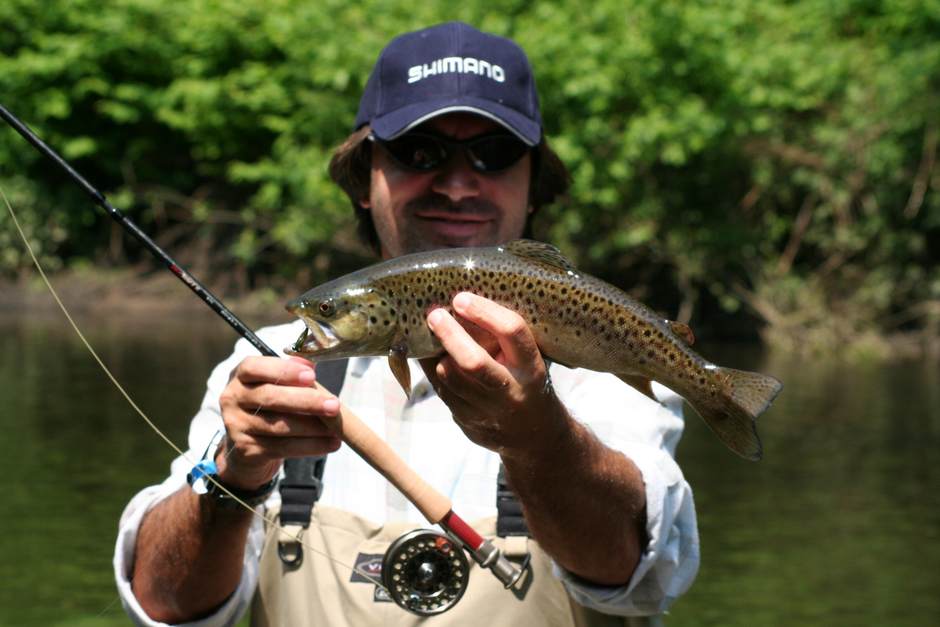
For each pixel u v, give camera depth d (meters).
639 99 16.03
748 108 15.84
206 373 11.58
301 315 2.13
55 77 18.03
